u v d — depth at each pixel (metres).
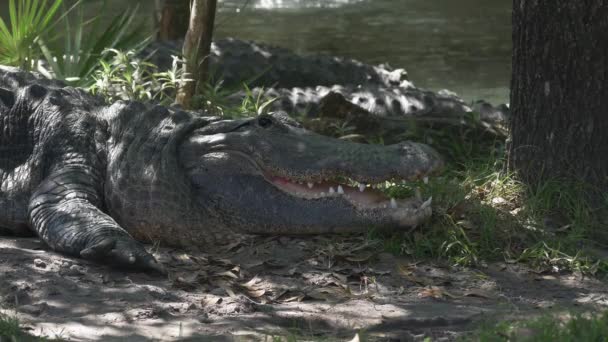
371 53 27.52
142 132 12.24
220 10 34.69
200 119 12.23
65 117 12.49
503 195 12.93
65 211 11.41
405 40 29.58
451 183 13.27
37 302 9.45
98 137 12.45
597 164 12.55
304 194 11.64
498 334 8.32
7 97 12.88
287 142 11.63
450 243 11.53
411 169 11.10
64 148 12.24
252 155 11.64
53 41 17.88
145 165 11.94
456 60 26.64
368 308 9.72
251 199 11.69
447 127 17.08
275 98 17.03
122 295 9.79
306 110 17.73
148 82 16.28
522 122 13.01
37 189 12.01
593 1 12.25
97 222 11.21
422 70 25.30
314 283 10.52
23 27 16.27
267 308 9.68
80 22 17.33
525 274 11.12
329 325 9.23
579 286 10.80
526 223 12.17
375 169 11.20
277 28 31.41
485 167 14.29
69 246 11.05
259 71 22.83
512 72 13.19
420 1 37.25
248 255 11.42
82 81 16.30
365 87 19.81
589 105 12.47
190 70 16.42
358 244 11.54
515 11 12.96
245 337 8.65
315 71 23.22
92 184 12.05
